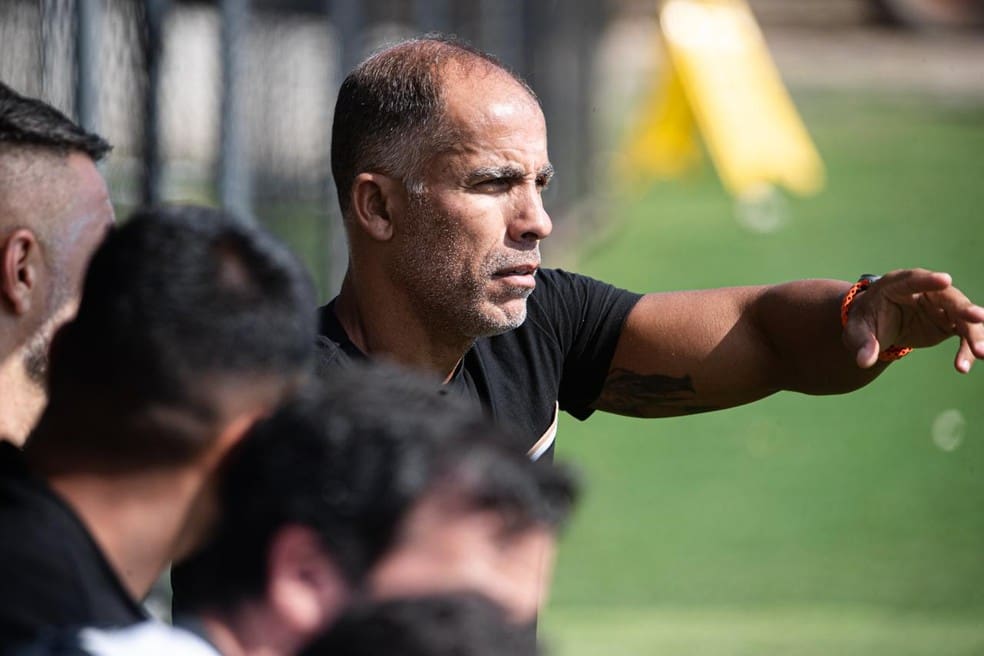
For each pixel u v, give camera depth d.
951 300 9.72
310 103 37.38
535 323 10.63
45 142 7.70
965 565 25.39
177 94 38.00
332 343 10.04
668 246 54.59
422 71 9.67
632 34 116.69
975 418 34.50
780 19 122.94
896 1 121.44
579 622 22.22
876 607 23.30
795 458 31.86
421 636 4.23
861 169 69.75
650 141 70.94
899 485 30.06
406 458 4.59
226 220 6.08
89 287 5.95
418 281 9.76
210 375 5.80
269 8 33.16
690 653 20.69
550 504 4.69
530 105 9.79
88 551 5.82
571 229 52.91
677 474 30.89
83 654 5.22
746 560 25.62
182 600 7.70
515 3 43.16
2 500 5.85
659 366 10.91
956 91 95.69
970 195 63.06
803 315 10.59
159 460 5.87
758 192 65.12
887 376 37.84
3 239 7.63
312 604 4.67
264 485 4.75
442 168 9.59
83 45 15.37
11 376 7.72
